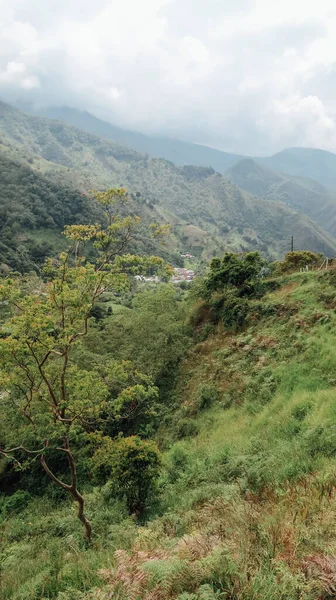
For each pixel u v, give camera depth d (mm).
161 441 19750
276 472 8094
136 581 3910
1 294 8570
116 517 11344
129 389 10500
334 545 3951
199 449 14852
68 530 11695
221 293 29672
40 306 8750
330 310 19703
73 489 9477
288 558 3930
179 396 23359
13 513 19000
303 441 9312
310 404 12344
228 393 19250
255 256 28656
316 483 6230
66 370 10219
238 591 3508
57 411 9312
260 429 13219
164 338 27375
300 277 26641
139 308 31484
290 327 20391
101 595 4047
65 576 6008
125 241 10320
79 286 9617
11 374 9234
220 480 10156
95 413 9945
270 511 5723
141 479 11539
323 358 15578
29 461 10180
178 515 8039
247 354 21031
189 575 3787
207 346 26062
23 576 7586
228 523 5359
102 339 28922
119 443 11758
